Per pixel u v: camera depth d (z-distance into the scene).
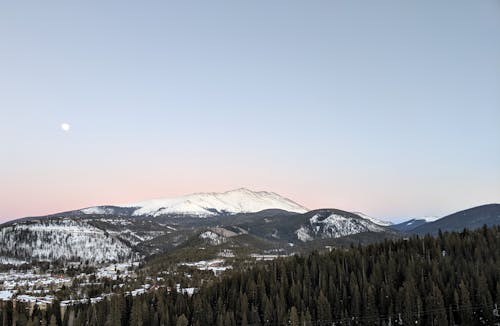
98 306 182.62
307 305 170.25
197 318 168.75
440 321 143.62
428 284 162.75
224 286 198.50
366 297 160.75
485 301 145.00
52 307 184.12
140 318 165.25
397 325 153.25
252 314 165.75
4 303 199.38
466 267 170.12
